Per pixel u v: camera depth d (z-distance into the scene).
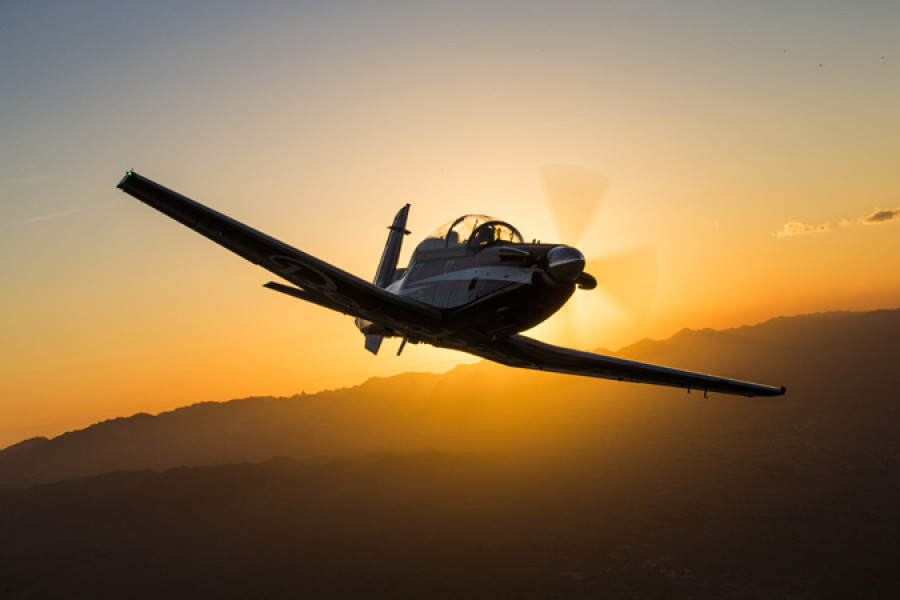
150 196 9.99
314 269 10.53
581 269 9.84
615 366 14.37
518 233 11.45
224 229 10.26
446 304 11.13
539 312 10.47
